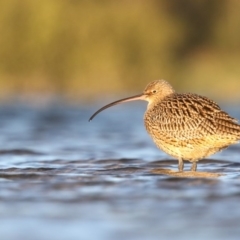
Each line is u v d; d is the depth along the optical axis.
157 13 56.19
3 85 52.25
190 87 54.97
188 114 19.17
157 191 16.17
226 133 18.75
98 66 53.69
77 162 21.25
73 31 53.75
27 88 52.03
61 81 53.44
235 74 56.16
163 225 13.42
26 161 21.52
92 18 54.06
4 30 53.06
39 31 53.38
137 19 54.75
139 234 12.88
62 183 17.14
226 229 13.12
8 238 12.68
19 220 13.80
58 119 36.53
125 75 54.00
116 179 17.73
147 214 14.16
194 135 19.06
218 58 58.06
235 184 17.00
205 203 14.97
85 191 16.20
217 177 18.14
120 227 13.32
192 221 13.65
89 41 53.78
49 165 20.47
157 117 19.75
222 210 14.41
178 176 18.28
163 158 22.36
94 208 14.65
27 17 53.41
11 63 53.06
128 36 54.41
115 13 54.47
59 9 53.69
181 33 57.31
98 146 26.03
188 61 57.22
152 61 54.84
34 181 17.44
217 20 60.38
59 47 53.56
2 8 53.16
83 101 46.19
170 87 20.62
